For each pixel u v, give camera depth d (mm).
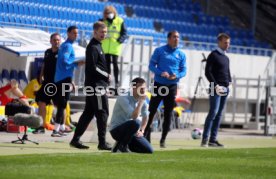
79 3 48406
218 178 19359
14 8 43812
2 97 33562
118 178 18297
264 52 56719
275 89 41594
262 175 20609
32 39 37312
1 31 36625
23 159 21156
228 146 31172
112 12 37312
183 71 29094
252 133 43250
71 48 30156
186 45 52438
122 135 24922
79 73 39375
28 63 38938
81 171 19281
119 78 41938
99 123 25562
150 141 31000
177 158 24141
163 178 18734
